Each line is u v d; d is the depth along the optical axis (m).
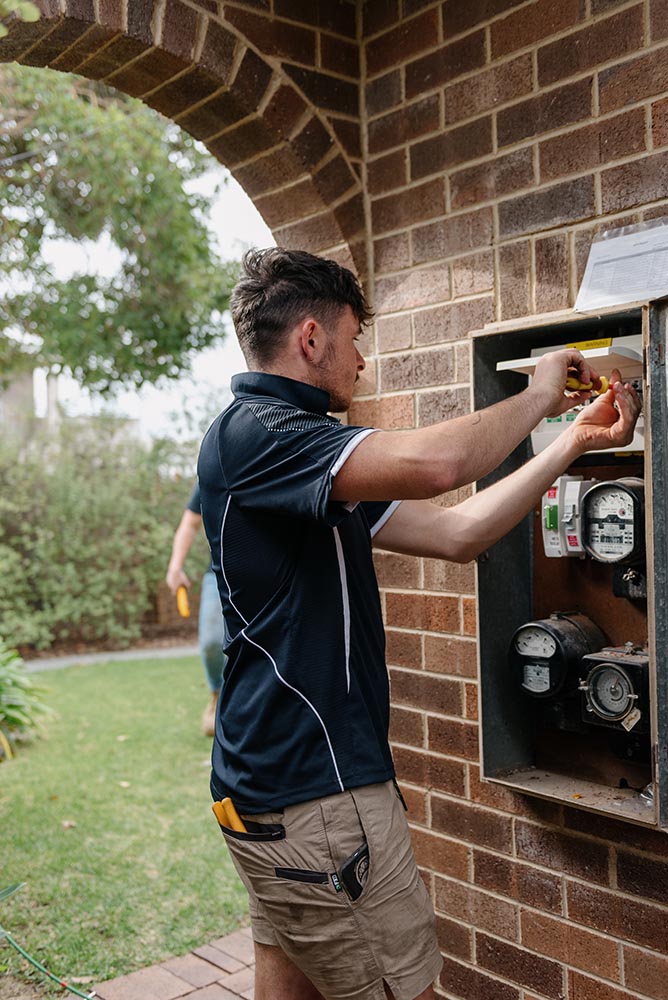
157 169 7.83
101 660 8.56
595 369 1.90
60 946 2.93
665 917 1.93
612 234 1.96
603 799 1.95
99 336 8.67
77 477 9.16
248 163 2.54
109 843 3.80
